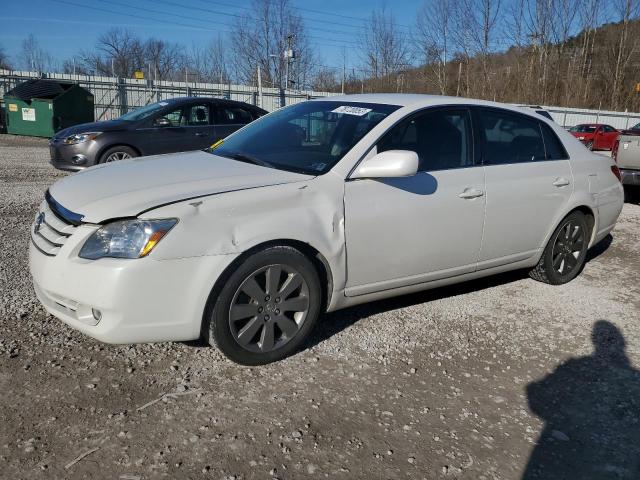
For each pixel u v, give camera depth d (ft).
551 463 8.26
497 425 9.05
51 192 10.66
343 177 10.78
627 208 27.53
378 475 7.72
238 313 9.75
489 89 136.15
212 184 9.98
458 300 14.21
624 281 16.51
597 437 8.94
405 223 11.45
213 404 9.03
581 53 144.15
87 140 27.78
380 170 10.57
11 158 38.81
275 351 10.31
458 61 135.85
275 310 10.18
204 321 9.64
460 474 7.87
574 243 15.67
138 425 8.37
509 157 13.70
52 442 7.86
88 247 9.01
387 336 11.85
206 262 9.19
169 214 9.04
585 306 14.29
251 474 7.54
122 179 10.48
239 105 32.24
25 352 10.13
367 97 13.33
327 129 12.16
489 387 10.15
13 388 9.03
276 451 8.04
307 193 10.28
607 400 10.00
